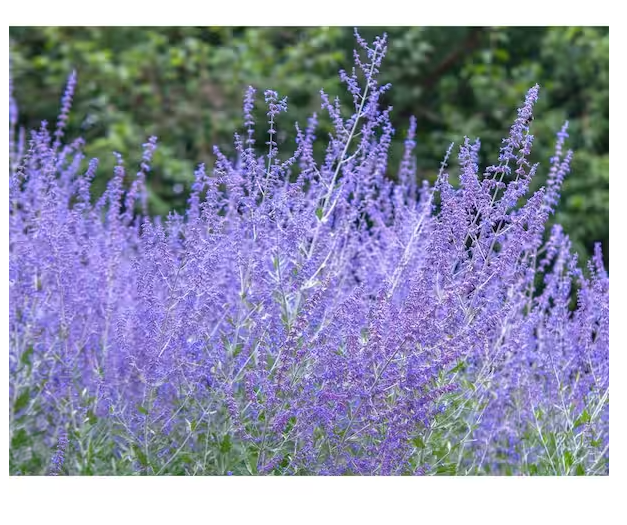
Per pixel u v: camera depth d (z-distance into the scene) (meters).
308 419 3.69
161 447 3.90
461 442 4.02
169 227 4.54
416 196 5.77
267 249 3.92
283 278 3.89
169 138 8.16
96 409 3.94
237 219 3.97
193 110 8.27
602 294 4.55
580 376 4.70
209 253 3.93
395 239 4.48
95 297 4.18
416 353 3.62
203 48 8.49
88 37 8.35
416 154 7.54
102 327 4.21
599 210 7.82
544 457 4.32
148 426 3.87
